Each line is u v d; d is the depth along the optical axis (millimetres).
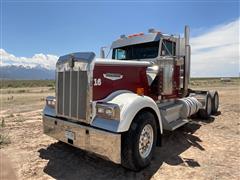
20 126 7801
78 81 4188
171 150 5312
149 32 6051
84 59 4078
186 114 6613
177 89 6543
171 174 4074
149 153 4395
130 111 3902
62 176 4016
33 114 10492
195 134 6691
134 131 3994
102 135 3838
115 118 3816
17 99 19234
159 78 5582
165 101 6031
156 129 4578
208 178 3912
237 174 4062
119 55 6625
